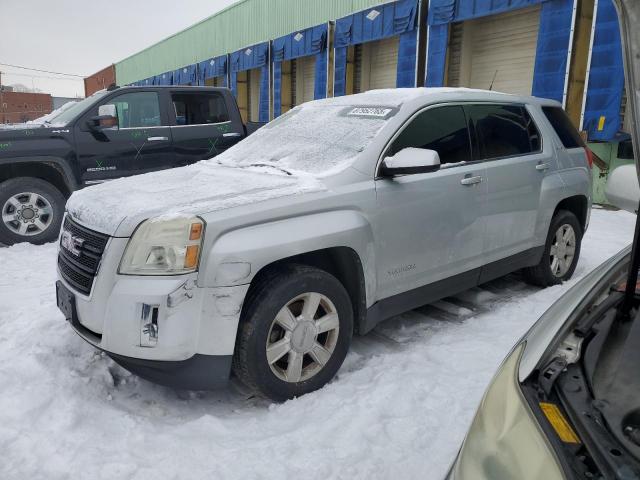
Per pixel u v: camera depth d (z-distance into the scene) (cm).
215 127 733
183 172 360
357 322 316
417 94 362
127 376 307
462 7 1077
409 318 401
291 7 1669
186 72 2583
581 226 497
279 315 270
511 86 1089
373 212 306
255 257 254
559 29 895
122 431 254
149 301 242
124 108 679
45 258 568
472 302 436
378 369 313
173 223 247
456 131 370
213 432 255
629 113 121
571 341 149
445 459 234
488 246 386
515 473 112
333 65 1488
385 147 322
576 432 118
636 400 127
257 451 239
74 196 317
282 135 386
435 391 288
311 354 288
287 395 279
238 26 2025
